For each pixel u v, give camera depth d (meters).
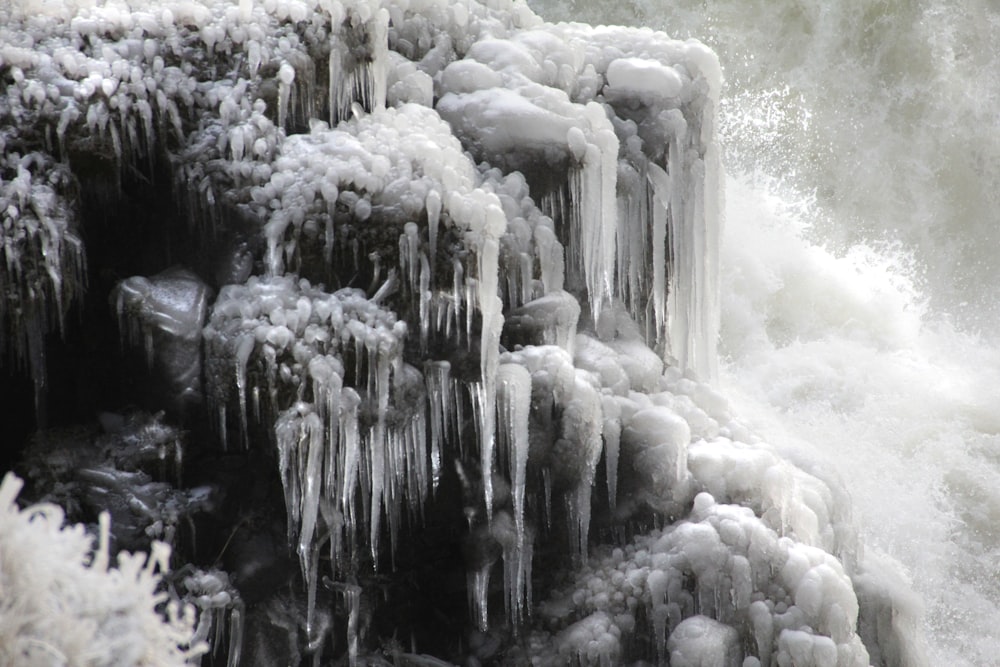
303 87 12.24
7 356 11.00
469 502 12.48
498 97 13.66
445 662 12.52
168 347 11.27
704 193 15.79
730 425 14.78
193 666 7.74
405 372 11.56
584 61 15.17
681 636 12.55
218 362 11.16
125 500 11.01
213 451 11.52
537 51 14.70
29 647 6.44
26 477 10.99
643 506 13.52
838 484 15.17
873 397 27.52
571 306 13.30
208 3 12.12
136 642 6.98
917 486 24.31
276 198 11.70
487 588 12.98
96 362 11.55
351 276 11.75
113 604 6.98
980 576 22.52
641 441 13.46
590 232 13.84
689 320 15.91
